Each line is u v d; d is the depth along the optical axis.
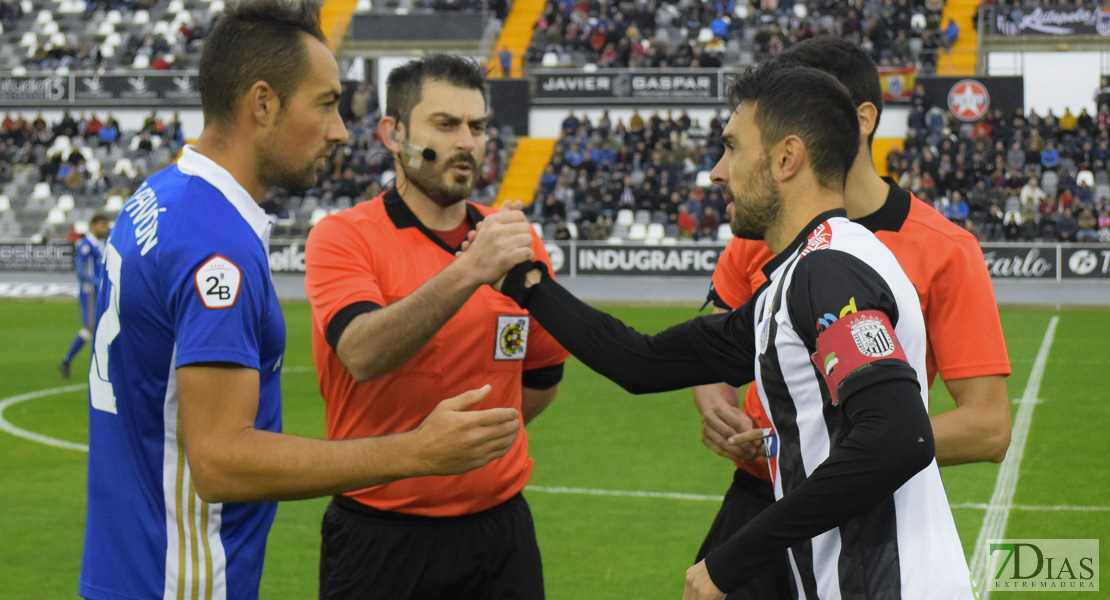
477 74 2.86
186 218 1.99
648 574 4.97
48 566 5.06
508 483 2.91
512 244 2.33
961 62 25.42
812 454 1.96
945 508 2.03
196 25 28.30
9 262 22.52
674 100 25.17
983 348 2.53
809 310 1.91
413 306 2.37
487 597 2.94
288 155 2.15
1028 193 21.41
